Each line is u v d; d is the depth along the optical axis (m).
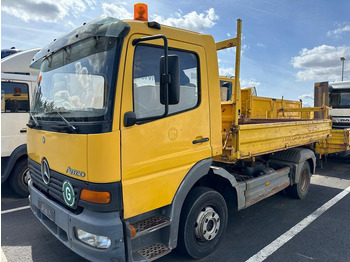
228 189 3.67
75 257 3.29
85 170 2.37
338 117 9.95
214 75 3.27
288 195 5.47
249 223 4.32
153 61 2.66
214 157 3.73
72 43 2.78
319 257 3.33
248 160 4.32
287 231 4.03
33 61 3.67
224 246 3.58
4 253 3.37
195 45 3.05
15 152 5.16
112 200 2.33
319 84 8.63
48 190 2.97
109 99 2.34
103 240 2.36
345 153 7.85
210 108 3.20
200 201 3.12
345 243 3.67
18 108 5.27
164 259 3.23
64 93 2.80
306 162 5.45
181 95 2.90
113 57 2.39
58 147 2.70
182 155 2.88
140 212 2.53
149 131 2.58
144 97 2.58
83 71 2.60
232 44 3.54
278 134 4.30
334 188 6.25
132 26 2.48
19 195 5.43
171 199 2.79
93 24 2.59
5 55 6.57
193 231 3.11
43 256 3.31
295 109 7.21
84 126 2.39
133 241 2.62
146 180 2.56
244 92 8.36
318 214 4.68
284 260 3.25
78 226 2.43
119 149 2.36
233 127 3.47
